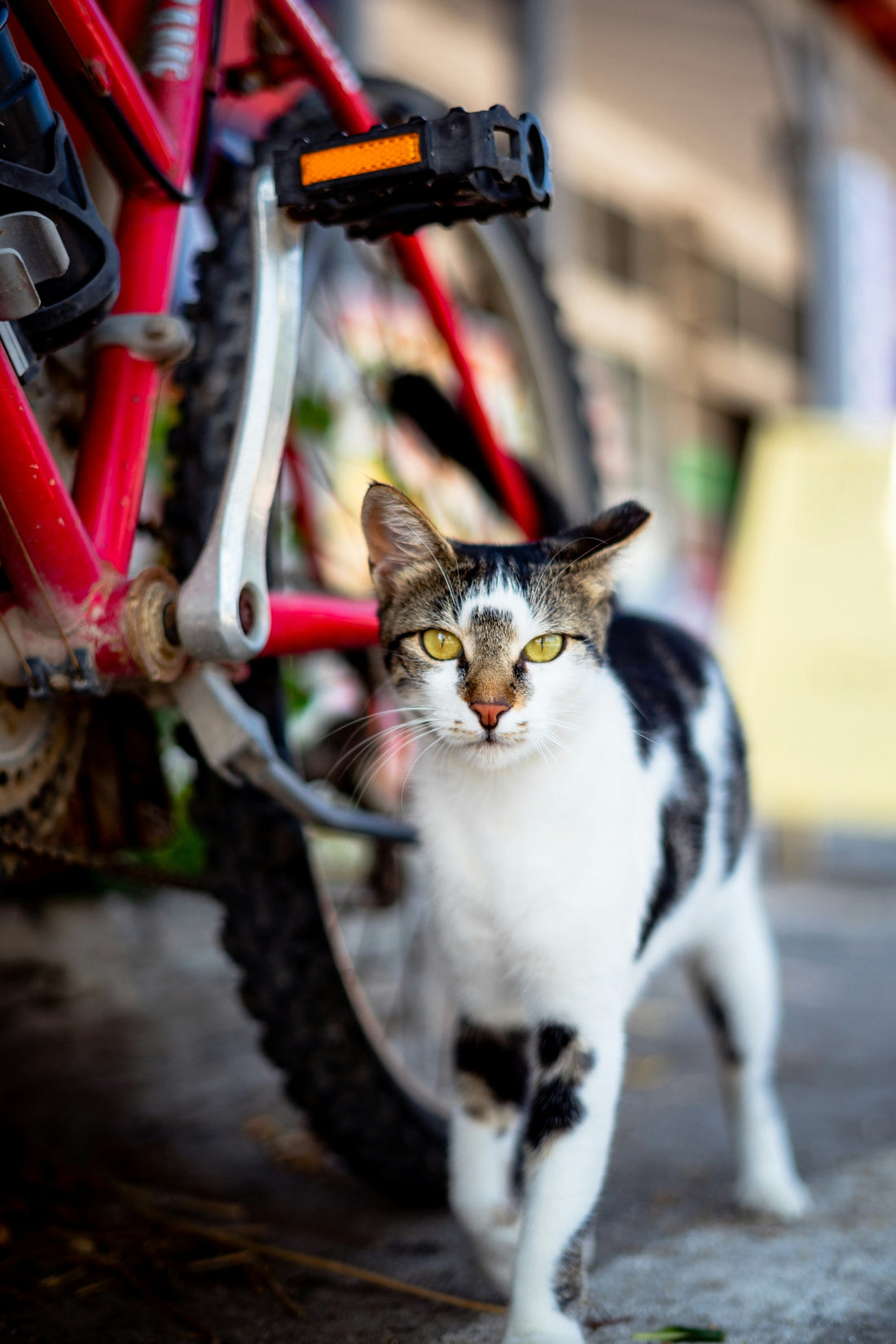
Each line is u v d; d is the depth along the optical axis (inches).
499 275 100.2
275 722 69.3
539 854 58.3
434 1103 76.4
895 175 322.0
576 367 106.2
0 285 47.8
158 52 62.5
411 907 99.3
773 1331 56.7
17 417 50.3
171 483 63.7
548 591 63.6
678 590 274.1
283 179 57.3
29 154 50.0
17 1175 75.5
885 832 230.7
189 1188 75.0
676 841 66.8
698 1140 83.2
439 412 91.6
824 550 190.2
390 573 66.1
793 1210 71.1
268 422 58.6
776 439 197.5
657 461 280.1
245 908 67.9
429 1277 63.1
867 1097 89.9
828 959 132.7
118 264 54.6
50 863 61.9
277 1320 58.4
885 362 321.1
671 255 286.7
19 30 59.2
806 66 293.3
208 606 54.8
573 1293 54.1
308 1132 82.8
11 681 55.0
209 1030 107.5
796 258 313.9
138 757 65.9
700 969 77.7
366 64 207.5
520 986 60.4
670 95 275.6
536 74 242.2
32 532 51.9
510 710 60.1
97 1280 62.6
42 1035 105.0
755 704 186.4
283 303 59.6
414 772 65.3
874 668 183.3
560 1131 56.9
